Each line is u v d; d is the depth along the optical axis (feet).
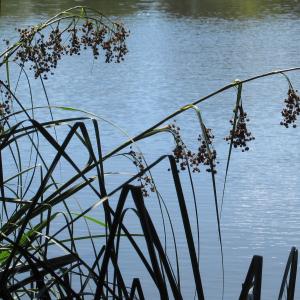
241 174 51.13
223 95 86.12
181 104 82.12
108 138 63.31
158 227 39.27
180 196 9.50
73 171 50.88
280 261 34.96
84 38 13.60
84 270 24.08
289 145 60.18
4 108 12.92
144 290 29.91
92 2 191.83
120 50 13.61
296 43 134.41
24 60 13.32
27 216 9.44
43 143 57.98
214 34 149.07
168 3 204.85
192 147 61.46
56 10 169.07
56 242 10.40
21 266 10.75
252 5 201.87
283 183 48.80
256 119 71.92
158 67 110.01
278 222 40.60
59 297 11.05
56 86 92.79
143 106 81.41
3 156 52.70
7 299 9.52
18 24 145.07
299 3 207.00
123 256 33.40
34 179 45.39
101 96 87.61
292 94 11.15
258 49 127.65
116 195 44.09
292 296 10.78
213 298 30.78
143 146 59.36
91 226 36.73
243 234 38.65
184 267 33.94
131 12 181.57
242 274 33.24
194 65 111.55
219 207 42.93
